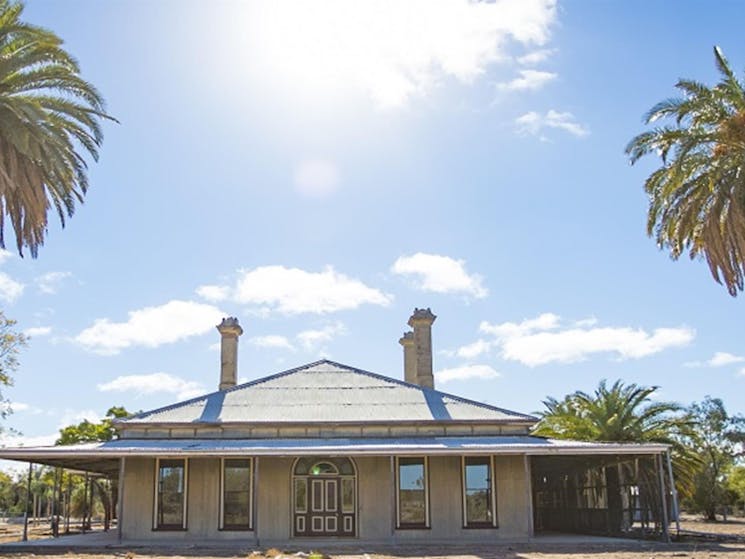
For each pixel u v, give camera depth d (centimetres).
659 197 2642
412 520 2550
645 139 2609
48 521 5466
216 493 2570
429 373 3262
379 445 2483
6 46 2266
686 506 6191
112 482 3978
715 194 2502
